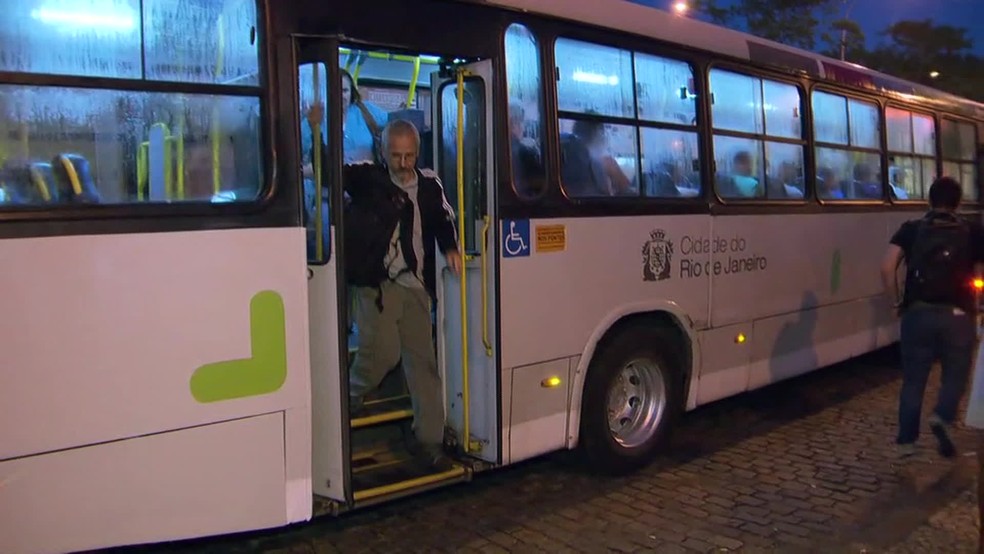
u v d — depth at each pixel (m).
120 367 3.25
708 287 5.84
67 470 3.16
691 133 5.71
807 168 6.90
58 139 3.13
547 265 4.74
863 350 7.81
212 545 4.38
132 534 3.32
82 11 3.16
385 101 5.70
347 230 4.34
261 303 3.57
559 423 4.90
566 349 4.88
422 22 4.11
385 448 4.80
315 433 3.95
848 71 7.54
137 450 3.31
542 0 4.67
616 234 5.13
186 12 3.39
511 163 4.54
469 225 4.59
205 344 3.44
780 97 6.60
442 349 4.70
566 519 4.74
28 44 3.05
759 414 7.04
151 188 3.33
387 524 4.68
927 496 5.11
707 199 5.80
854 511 4.88
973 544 4.41
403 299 4.41
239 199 3.54
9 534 3.06
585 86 4.99
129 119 3.28
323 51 3.76
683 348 5.78
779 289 6.57
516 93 4.58
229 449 3.53
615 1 5.17
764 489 5.22
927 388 7.95
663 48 5.46
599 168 5.08
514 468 5.61
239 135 3.54
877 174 7.98
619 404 5.46
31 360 3.07
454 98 4.60
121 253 3.24
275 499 3.67
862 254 7.68
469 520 4.73
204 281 3.43
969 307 5.58
